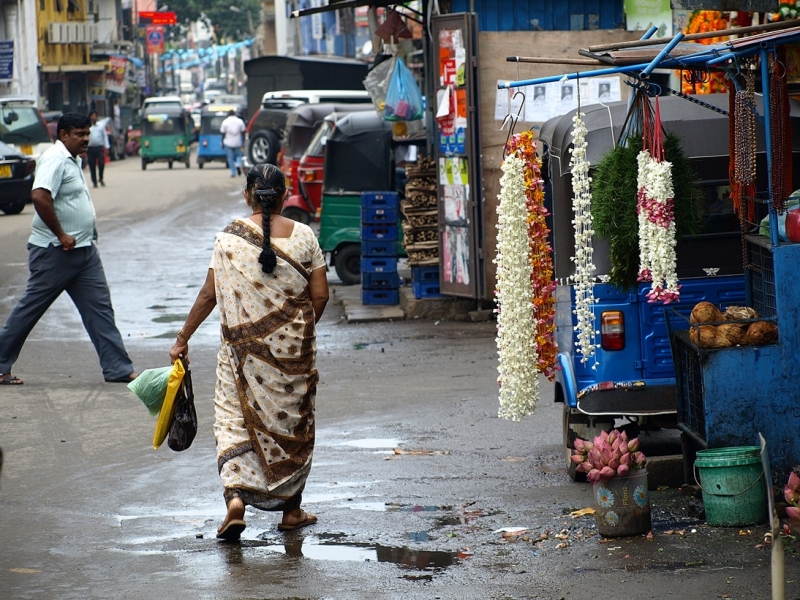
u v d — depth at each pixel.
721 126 11.03
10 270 28.70
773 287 9.81
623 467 9.12
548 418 13.90
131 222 40.28
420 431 13.38
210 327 21.31
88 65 91.00
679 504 10.16
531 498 10.67
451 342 19.16
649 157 9.71
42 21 86.69
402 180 26.03
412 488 11.12
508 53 19.98
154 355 18.53
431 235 21.67
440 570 8.73
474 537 9.55
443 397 15.11
